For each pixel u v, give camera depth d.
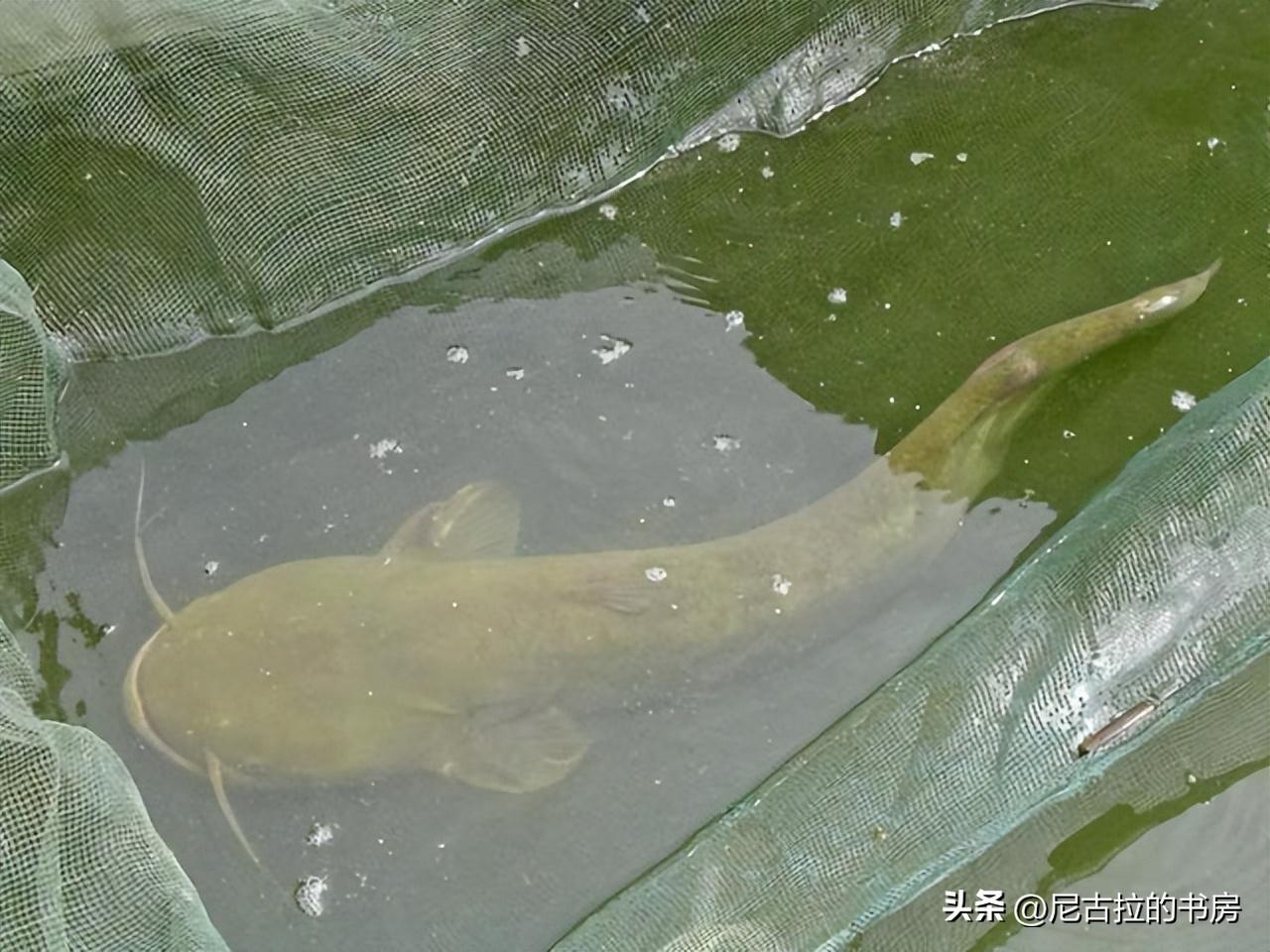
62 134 1.56
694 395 1.68
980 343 1.70
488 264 1.74
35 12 1.53
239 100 1.59
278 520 1.61
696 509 1.61
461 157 1.67
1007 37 1.84
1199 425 1.57
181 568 1.59
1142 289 1.71
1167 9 1.85
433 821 1.52
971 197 1.76
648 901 1.46
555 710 1.53
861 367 1.69
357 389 1.68
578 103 1.69
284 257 1.66
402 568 1.53
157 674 1.47
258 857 1.50
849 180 1.78
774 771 1.53
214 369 1.69
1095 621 1.51
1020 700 1.50
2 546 1.61
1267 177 1.76
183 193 1.61
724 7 1.69
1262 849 1.51
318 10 1.59
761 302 1.72
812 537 1.56
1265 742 1.54
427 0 1.61
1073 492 1.63
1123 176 1.77
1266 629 1.51
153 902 1.38
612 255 1.75
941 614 1.58
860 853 1.46
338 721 1.47
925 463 1.59
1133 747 1.53
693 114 1.76
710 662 1.54
